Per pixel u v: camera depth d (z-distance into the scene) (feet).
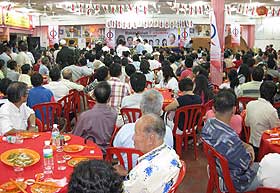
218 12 22.89
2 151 8.86
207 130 9.07
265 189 7.02
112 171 3.81
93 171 3.71
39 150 8.95
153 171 6.59
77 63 25.26
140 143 7.13
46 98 15.89
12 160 8.00
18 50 36.45
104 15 55.57
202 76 17.33
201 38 57.36
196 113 15.25
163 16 55.36
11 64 24.02
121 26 53.57
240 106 16.40
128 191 6.56
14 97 11.13
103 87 10.94
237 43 53.98
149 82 21.91
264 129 12.12
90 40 56.85
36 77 15.87
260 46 61.41
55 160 8.23
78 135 10.93
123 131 9.62
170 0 39.45
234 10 44.06
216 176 9.11
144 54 34.30
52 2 40.32
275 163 8.07
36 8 46.50
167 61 24.82
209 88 18.06
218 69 23.18
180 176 6.82
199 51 41.32
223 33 23.12
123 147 9.07
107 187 3.64
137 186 6.52
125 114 13.82
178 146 15.31
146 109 9.95
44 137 10.12
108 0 39.83
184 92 15.28
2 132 10.70
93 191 3.59
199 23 56.70
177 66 28.07
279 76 23.47
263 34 60.75
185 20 55.06
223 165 8.30
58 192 6.64
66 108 17.90
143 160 6.82
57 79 18.61
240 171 8.56
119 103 15.84
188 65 23.44
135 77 14.01
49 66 29.63
